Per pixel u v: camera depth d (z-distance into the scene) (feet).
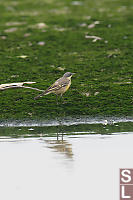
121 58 59.72
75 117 42.34
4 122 41.42
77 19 79.77
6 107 43.98
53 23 77.92
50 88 42.86
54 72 54.90
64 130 39.06
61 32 72.23
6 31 73.61
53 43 67.31
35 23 78.23
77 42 67.31
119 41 66.74
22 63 58.65
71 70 55.36
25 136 37.42
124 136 37.04
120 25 74.74
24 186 27.86
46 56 61.72
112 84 49.19
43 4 97.14
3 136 37.50
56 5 95.61
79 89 47.70
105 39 67.92
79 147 34.58
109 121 41.45
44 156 32.71
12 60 60.03
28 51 64.13
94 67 56.34
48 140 36.32
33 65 57.88
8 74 53.93
